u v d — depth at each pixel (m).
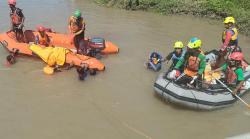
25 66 10.16
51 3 16.84
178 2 16.30
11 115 7.97
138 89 9.20
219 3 15.65
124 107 8.41
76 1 17.50
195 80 8.40
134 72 10.03
